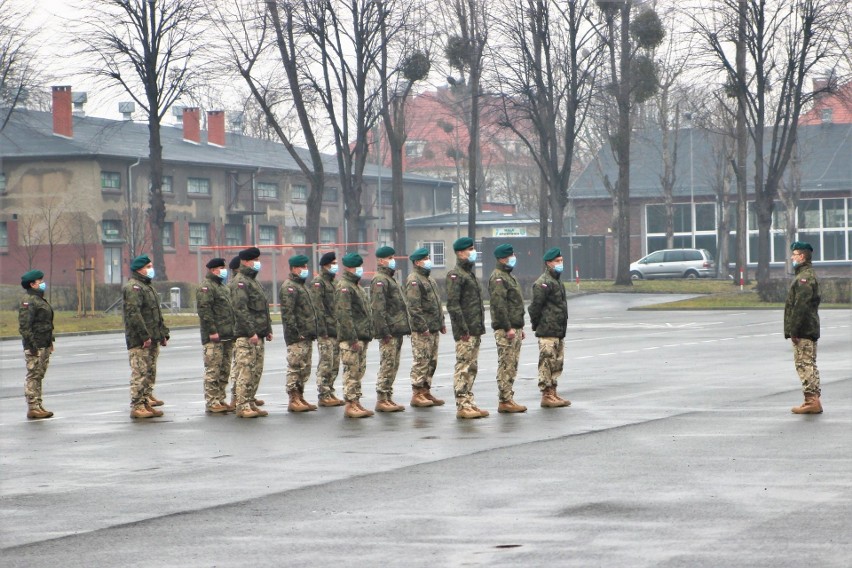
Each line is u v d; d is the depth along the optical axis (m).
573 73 75.19
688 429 17.95
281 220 104.00
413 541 10.76
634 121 100.50
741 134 83.88
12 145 88.25
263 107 71.38
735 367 28.97
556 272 21.42
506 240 99.94
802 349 19.72
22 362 38.09
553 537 10.77
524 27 73.06
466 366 20.09
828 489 12.87
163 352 39.97
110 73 74.56
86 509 12.77
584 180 113.69
